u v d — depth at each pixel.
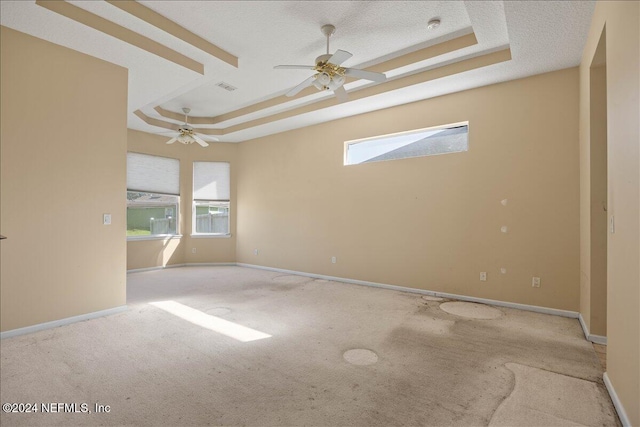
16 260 2.95
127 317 3.53
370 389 2.08
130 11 2.86
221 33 3.38
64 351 2.63
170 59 3.45
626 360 1.72
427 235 4.59
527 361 2.48
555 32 2.89
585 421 1.77
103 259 3.54
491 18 2.93
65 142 3.24
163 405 1.90
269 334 3.04
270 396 2.00
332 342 2.85
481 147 4.17
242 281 5.52
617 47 1.89
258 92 4.98
